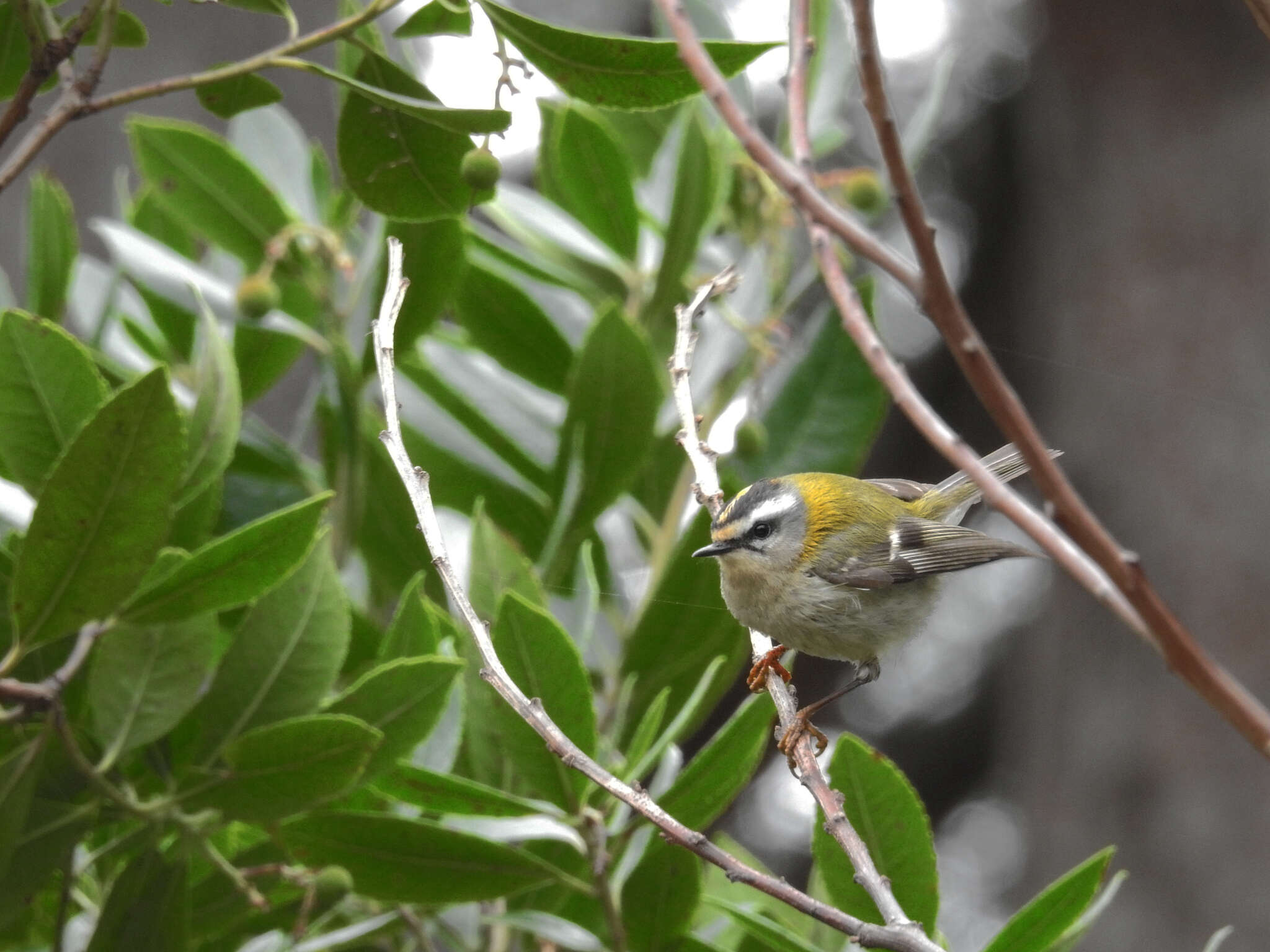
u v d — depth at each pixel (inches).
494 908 269.3
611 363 280.1
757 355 309.9
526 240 329.1
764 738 228.8
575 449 286.5
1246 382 645.3
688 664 283.7
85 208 446.6
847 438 315.9
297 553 206.1
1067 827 653.9
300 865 238.5
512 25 214.7
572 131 316.8
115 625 207.5
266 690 222.8
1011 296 776.9
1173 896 620.1
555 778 225.5
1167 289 669.3
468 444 316.2
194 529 250.8
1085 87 714.8
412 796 228.5
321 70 212.8
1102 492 669.9
